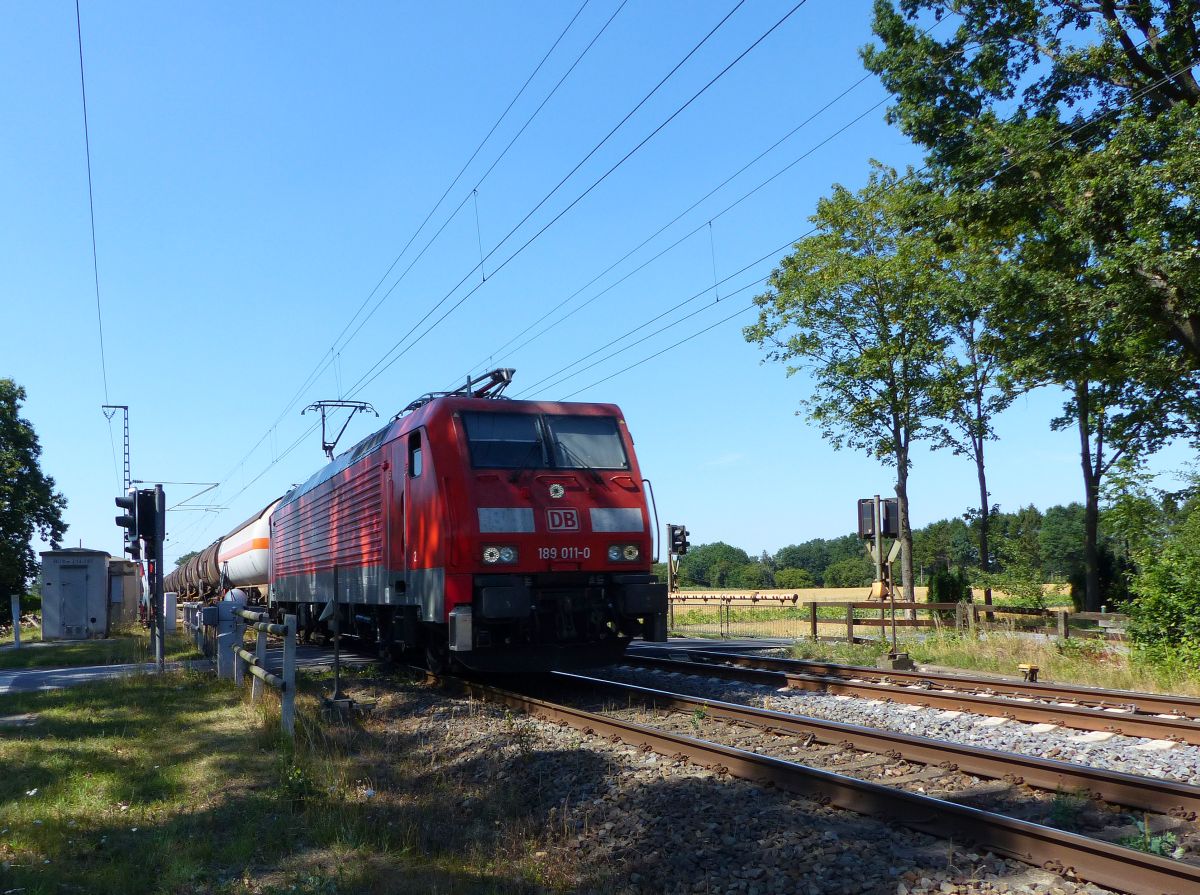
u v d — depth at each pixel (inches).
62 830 240.7
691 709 403.2
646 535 483.2
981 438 1230.3
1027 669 490.6
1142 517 828.6
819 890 193.8
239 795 275.3
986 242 928.3
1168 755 306.0
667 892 198.8
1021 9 796.6
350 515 652.1
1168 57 769.6
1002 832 207.2
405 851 224.8
